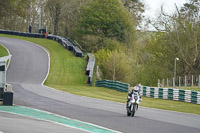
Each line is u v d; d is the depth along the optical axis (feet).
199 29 422.00
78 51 450.71
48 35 577.02
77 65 400.67
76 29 592.60
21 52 435.94
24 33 579.07
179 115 144.56
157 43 451.12
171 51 440.04
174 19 436.35
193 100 227.40
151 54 463.01
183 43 430.20
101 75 406.00
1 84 137.90
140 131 92.27
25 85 274.57
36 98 180.24
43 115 114.52
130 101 125.39
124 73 407.44
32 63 389.60
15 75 335.06
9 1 492.13
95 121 107.24
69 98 194.80
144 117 126.31
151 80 459.32
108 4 590.14
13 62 383.04
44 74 353.51
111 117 119.34
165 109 173.68
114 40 563.48
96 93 261.24
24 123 91.97
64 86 298.15
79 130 88.17
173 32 433.89
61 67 387.96
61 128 88.99
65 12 637.30
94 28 579.48
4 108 127.24
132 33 602.44
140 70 476.95
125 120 113.39
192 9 445.78
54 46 503.20
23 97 181.47
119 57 411.34
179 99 239.71
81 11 623.36
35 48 472.44
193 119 131.85
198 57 424.46
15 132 75.82
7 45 470.80
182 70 439.63
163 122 115.03
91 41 570.05
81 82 342.85
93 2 594.24
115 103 185.06
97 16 584.81
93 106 157.69
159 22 447.83
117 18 590.14
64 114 120.67
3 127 81.25
